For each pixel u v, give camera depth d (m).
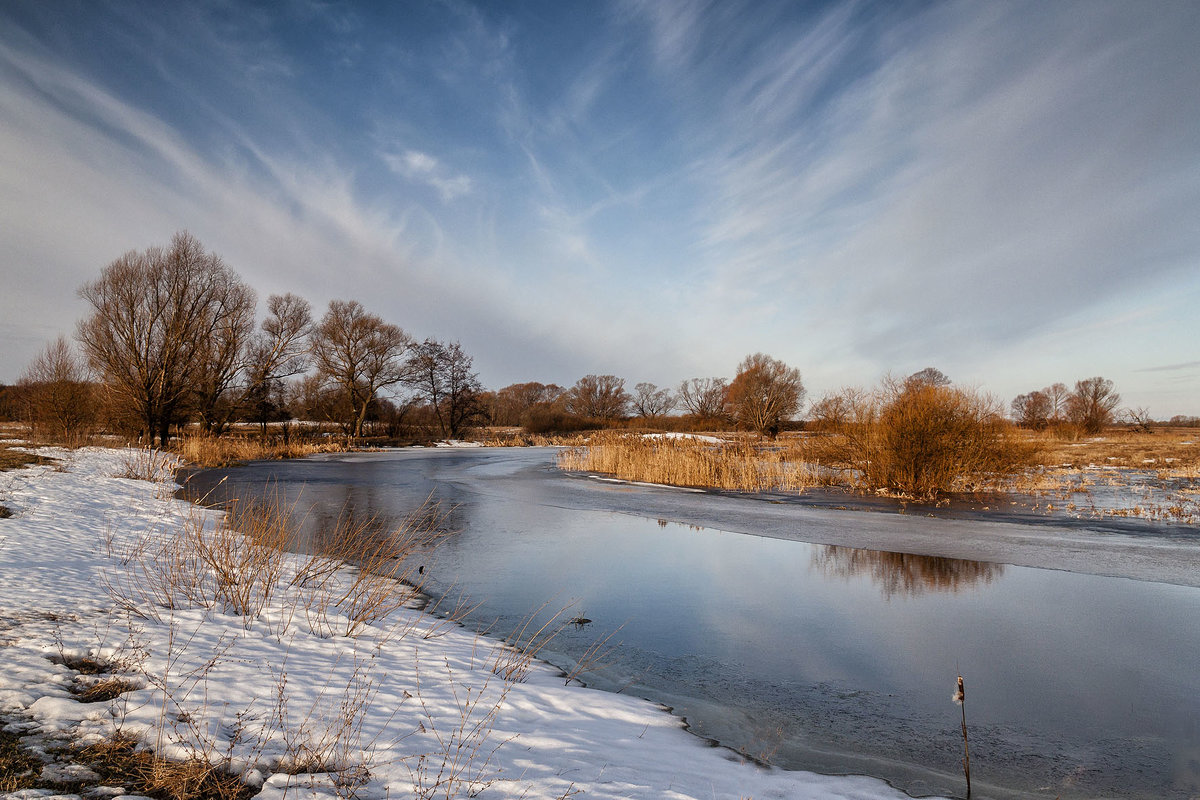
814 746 4.31
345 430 54.34
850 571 9.15
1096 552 10.13
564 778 3.45
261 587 7.36
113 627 5.30
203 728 3.70
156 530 10.78
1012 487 18.47
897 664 5.78
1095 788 3.79
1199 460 26.05
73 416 32.16
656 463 23.42
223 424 41.25
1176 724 4.61
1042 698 5.05
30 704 3.75
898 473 18.06
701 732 4.52
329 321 50.62
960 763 4.09
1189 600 7.61
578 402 99.06
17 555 7.61
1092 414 58.69
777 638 6.48
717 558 10.00
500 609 7.48
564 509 15.29
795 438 31.14
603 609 7.46
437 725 4.12
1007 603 7.55
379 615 6.86
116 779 3.05
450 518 13.91
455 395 60.53
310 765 3.39
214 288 34.94
